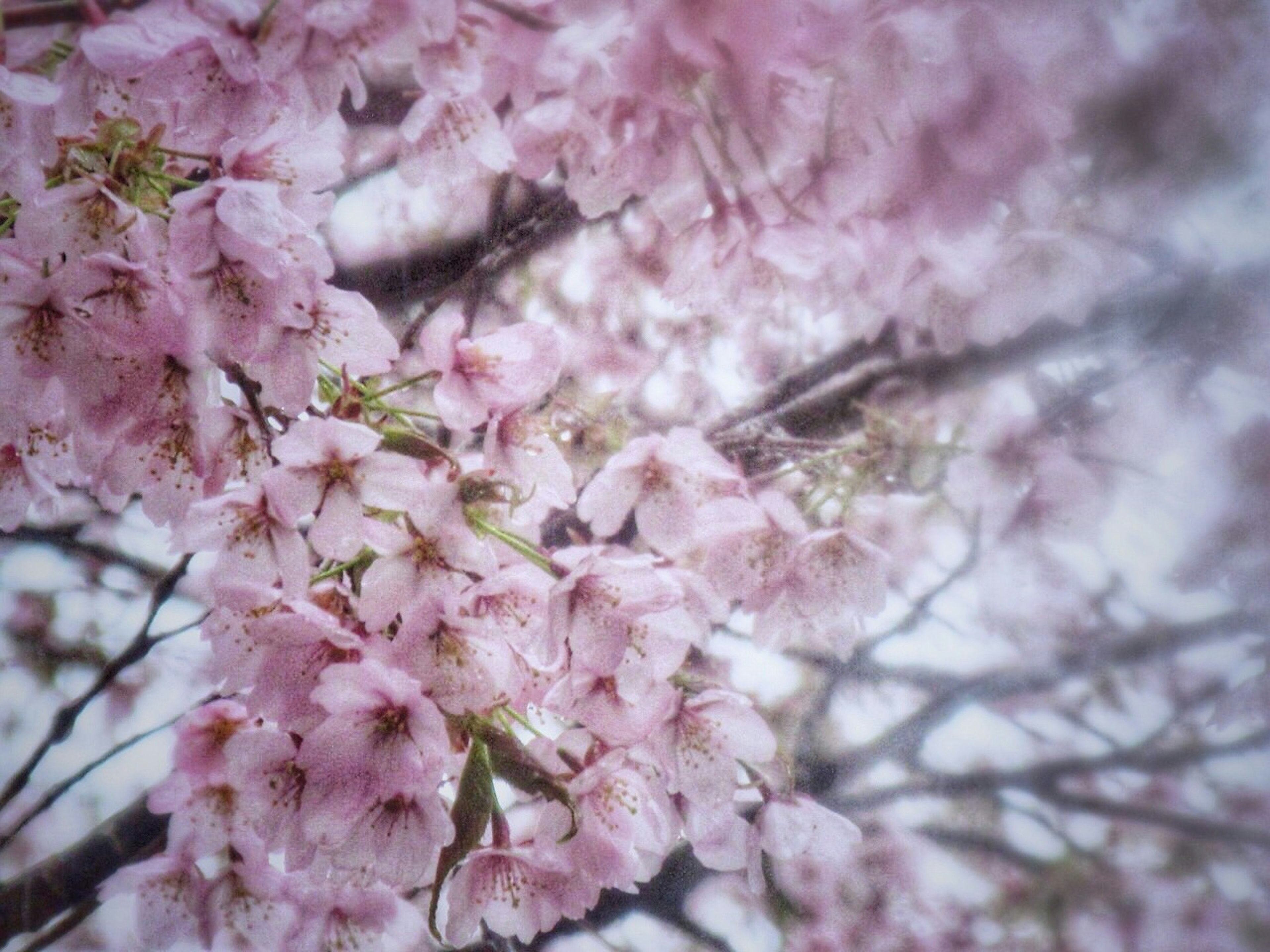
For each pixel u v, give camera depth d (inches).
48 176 13.5
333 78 13.3
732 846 15.8
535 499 14.4
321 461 13.6
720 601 14.6
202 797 16.7
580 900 14.3
